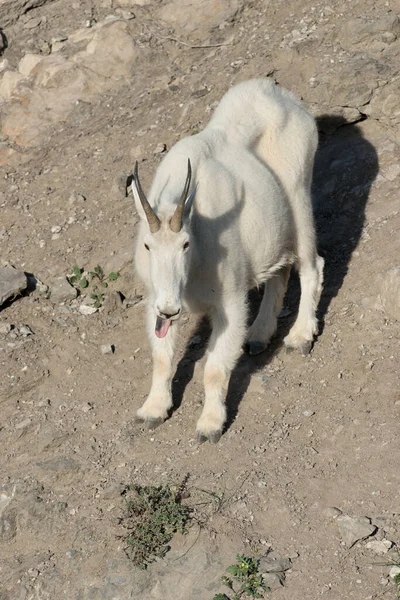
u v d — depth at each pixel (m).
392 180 14.51
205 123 16.12
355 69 15.56
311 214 12.39
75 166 16.23
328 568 8.94
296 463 10.27
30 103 17.81
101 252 14.45
